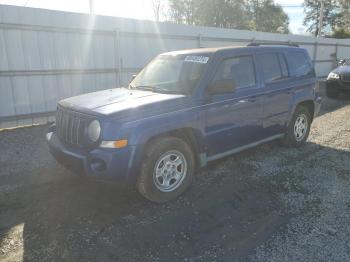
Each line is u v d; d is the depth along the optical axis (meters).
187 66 4.59
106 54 9.23
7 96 7.73
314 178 4.65
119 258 2.91
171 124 3.85
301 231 3.32
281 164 5.20
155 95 4.17
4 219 3.57
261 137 5.26
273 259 2.89
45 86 8.29
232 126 4.64
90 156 3.55
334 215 3.63
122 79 9.73
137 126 3.60
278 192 4.21
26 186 4.42
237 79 4.75
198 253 2.99
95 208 3.80
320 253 2.96
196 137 4.20
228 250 3.03
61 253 2.98
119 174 3.54
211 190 4.28
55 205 3.88
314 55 19.06
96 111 3.66
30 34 7.79
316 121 8.38
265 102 5.13
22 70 7.82
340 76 11.84
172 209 3.79
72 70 8.66
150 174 3.76
